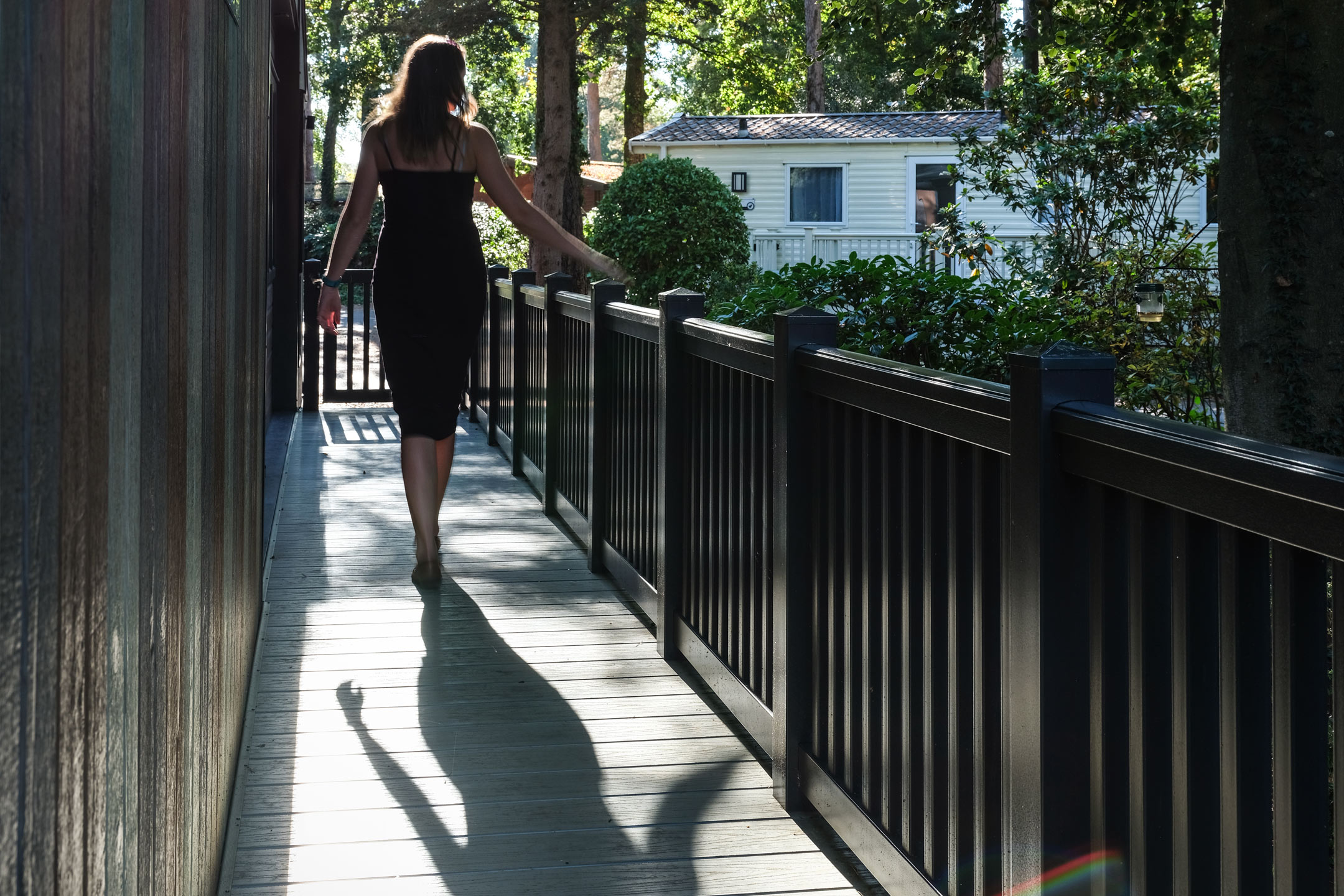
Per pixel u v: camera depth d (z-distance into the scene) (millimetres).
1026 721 1532
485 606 3922
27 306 772
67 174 883
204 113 1789
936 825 1888
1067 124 10742
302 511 5301
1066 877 1492
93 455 986
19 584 756
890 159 18359
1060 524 1482
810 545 2459
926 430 1874
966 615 1798
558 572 4367
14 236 737
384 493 5695
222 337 2141
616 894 2133
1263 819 1169
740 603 2854
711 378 3105
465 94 3867
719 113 34656
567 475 5031
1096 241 10641
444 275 3852
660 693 3172
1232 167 5039
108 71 1030
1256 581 1156
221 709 2156
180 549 1562
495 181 3863
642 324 3746
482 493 5738
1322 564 1062
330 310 3943
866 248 17531
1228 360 5152
